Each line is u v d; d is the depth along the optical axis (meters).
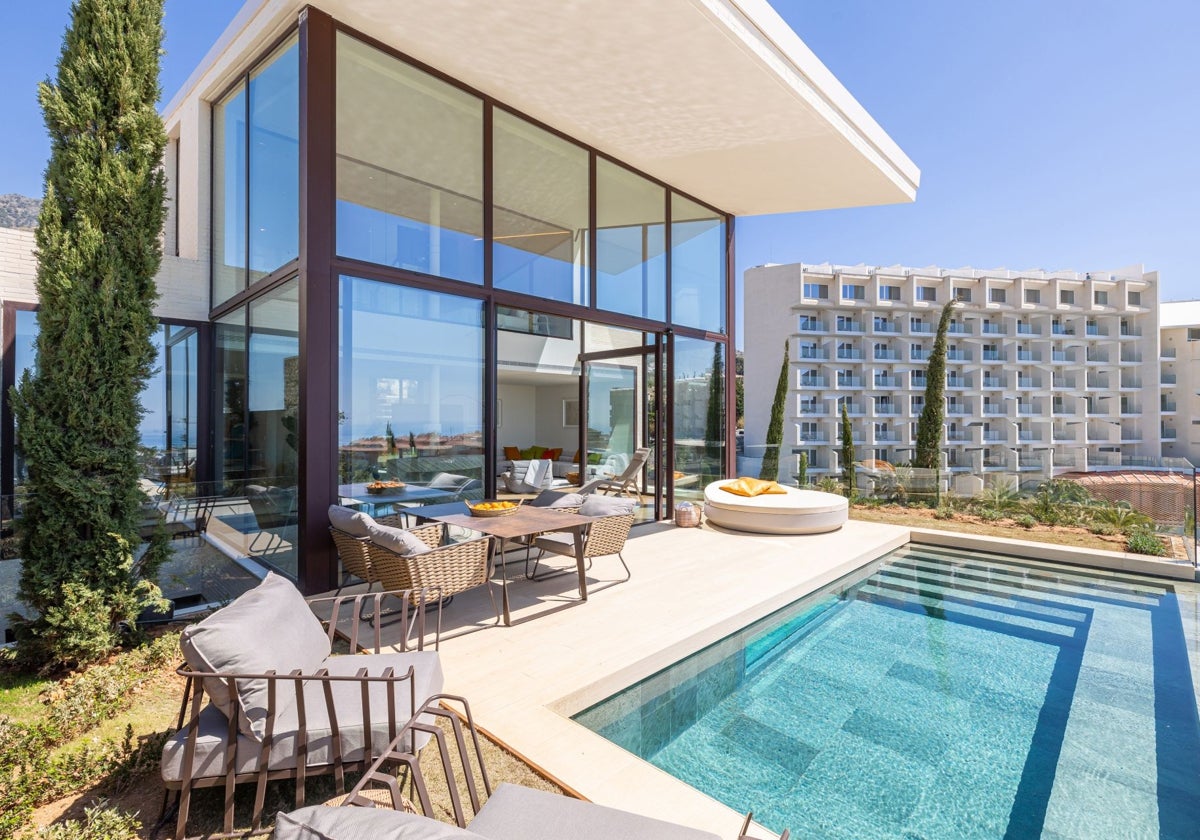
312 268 4.47
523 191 6.13
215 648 1.96
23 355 5.84
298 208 4.61
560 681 3.10
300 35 4.55
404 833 0.94
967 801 2.41
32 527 3.50
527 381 11.79
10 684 3.33
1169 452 47.66
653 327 7.73
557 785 2.18
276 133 5.07
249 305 5.61
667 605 4.37
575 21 4.65
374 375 4.86
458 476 5.43
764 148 6.86
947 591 5.46
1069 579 5.89
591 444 8.48
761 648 4.14
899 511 9.27
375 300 4.88
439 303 5.35
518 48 5.01
